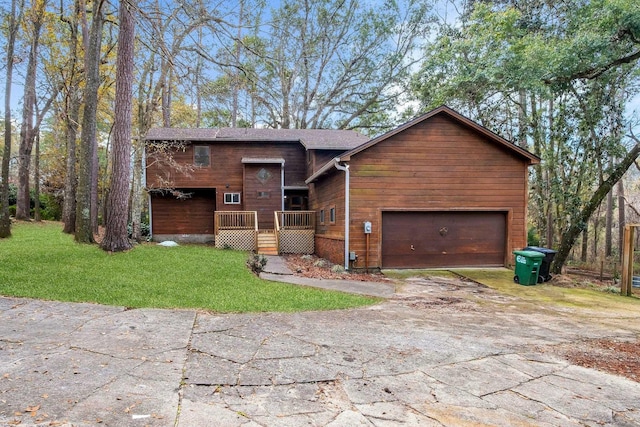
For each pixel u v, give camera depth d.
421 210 10.91
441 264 11.11
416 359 3.78
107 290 6.01
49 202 24.17
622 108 12.59
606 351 4.32
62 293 5.67
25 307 4.93
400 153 10.84
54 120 20.50
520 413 2.77
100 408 2.56
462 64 14.39
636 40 9.61
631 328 5.47
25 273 6.71
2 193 11.70
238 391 2.94
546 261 9.45
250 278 8.15
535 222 17.45
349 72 25.28
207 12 7.59
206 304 5.62
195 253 11.46
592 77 10.95
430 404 2.85
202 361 3.49
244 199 16.86
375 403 2.83
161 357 3.53
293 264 11.93
